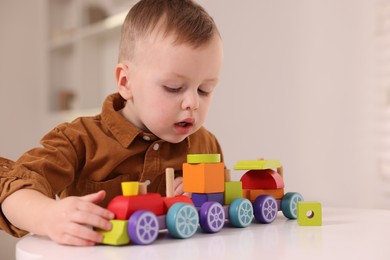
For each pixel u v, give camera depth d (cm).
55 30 258
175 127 88
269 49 163
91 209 60
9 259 201
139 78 89
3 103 263
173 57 83
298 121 155
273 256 52
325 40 147
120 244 59
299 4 154
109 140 94
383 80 134
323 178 149
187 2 92
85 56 239
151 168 97
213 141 116
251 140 169
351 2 141
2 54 265
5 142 261
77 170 94
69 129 93
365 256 52
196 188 72
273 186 82
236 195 75
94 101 241
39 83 262
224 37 178
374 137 136
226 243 60
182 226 63
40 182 77
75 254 55
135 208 60
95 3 241
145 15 89
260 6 165
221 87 180
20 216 67
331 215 84
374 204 136
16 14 266
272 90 162
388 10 133
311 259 50
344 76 143
